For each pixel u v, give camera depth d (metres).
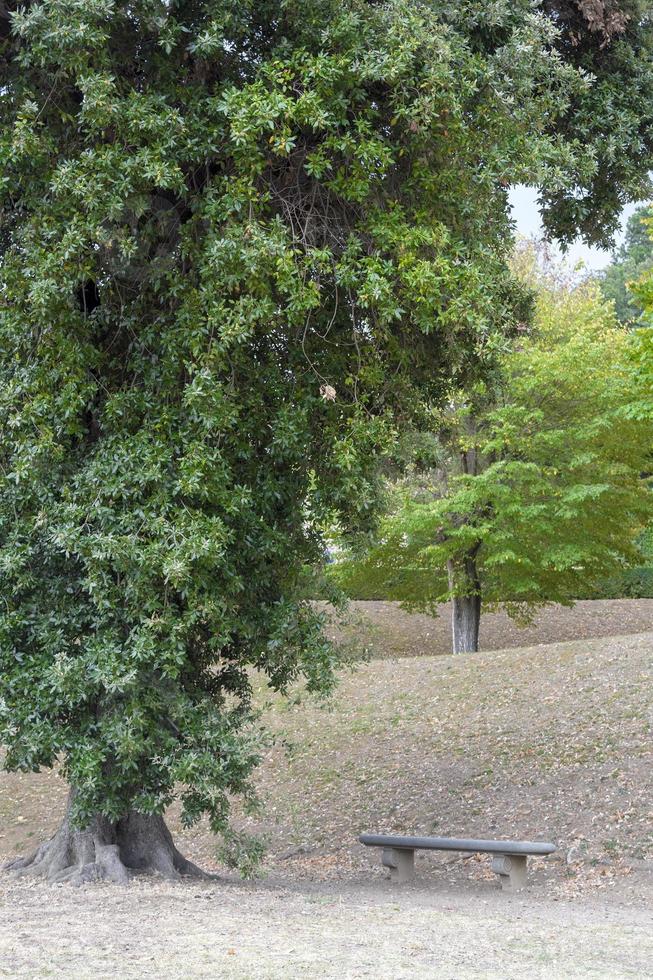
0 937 6.18
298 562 9.57
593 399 20.88
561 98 9.55
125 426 8.68
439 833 12.41
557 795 12.34
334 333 9.59
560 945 6.44
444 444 14.45
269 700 19.05
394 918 7.40
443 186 8.91
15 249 8.77
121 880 8.75
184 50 8.72
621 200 10.91
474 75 8.78
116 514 8.45
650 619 29.47
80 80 7.82
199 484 8.11
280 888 9.43
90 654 8.21
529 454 21.28
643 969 5.70
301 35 8.53
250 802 9.38
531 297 10.95
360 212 9.00
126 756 8.35
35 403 8.27
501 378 11.23
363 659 10.15
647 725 13.52
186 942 6.08
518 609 24.48
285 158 8.93
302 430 8.92
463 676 18.36
